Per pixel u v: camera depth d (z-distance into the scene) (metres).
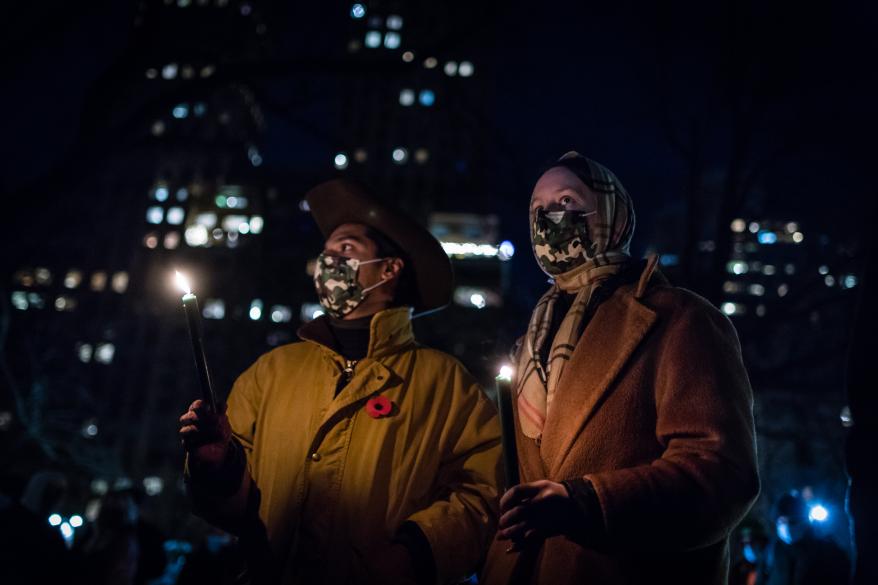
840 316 10.98
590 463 1.99
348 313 3.10
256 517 2.65
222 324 20.42
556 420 2.09
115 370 71.25
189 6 8.62
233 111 63.56
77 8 7.65
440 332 13.64
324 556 2.60
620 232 2.41
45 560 4.16
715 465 1.78
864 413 1.65
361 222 3.26
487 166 11.28
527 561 2.07
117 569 5.55
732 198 10.14
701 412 1.88
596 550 1.76
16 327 18.95
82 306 70.56
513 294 10.44
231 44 8.95
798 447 12.66
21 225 7.85
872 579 1.53
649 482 1.75
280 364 3.02
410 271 3.29
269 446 2.79
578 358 2.13
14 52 7.61
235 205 50.16
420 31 62.81
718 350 1.99
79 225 14.02
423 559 2.43
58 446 21.64
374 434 2.76
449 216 45.69
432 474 2.82
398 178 69.00
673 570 1.92
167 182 71.75
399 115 71.81
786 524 5.38
